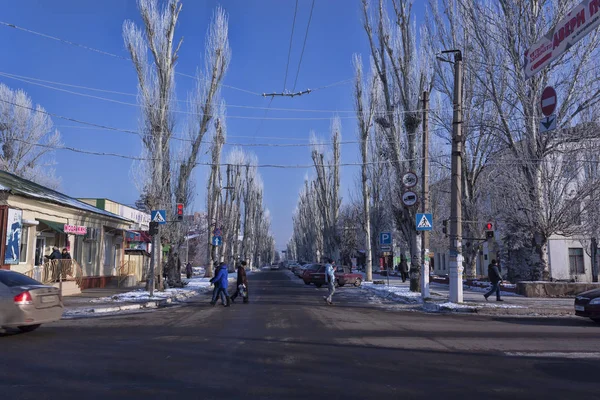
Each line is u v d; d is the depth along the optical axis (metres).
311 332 11.19
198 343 9.60
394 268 57.84
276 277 52.03
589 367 7.68
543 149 20.95
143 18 23.81
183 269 60.81
